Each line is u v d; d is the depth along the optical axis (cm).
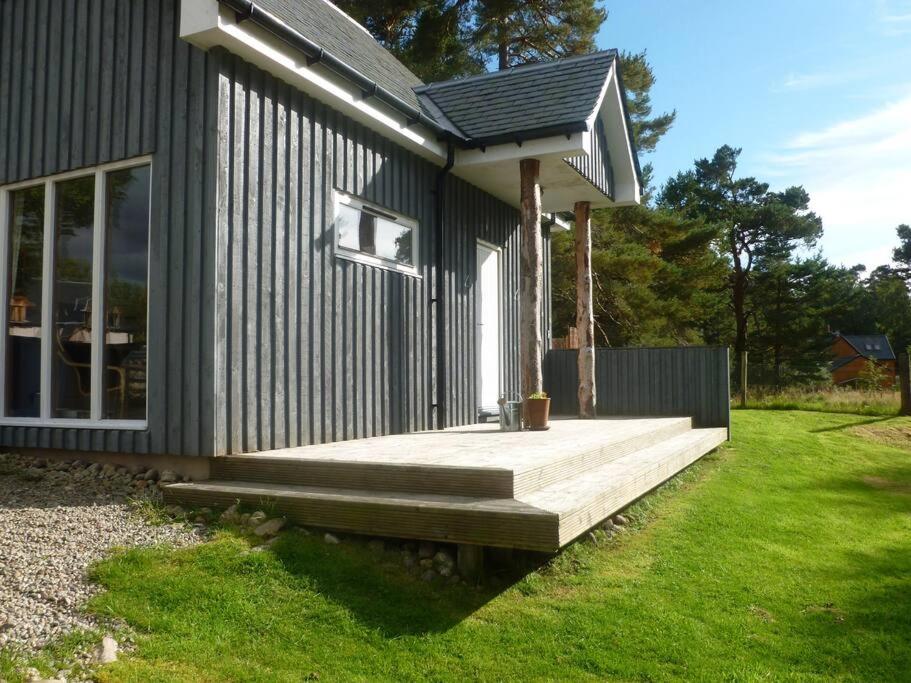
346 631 342
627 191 1035
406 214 773
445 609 377
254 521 440
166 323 550
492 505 404
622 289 2295
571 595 421
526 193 796
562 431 762
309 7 847
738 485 796
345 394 663
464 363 895
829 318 3856
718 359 1084
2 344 664
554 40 2150
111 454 590
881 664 363
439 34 2014
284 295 593
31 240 657
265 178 576
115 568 373
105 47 607
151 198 566
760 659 361
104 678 281
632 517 604
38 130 648
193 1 513
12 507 477
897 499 794
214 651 313
